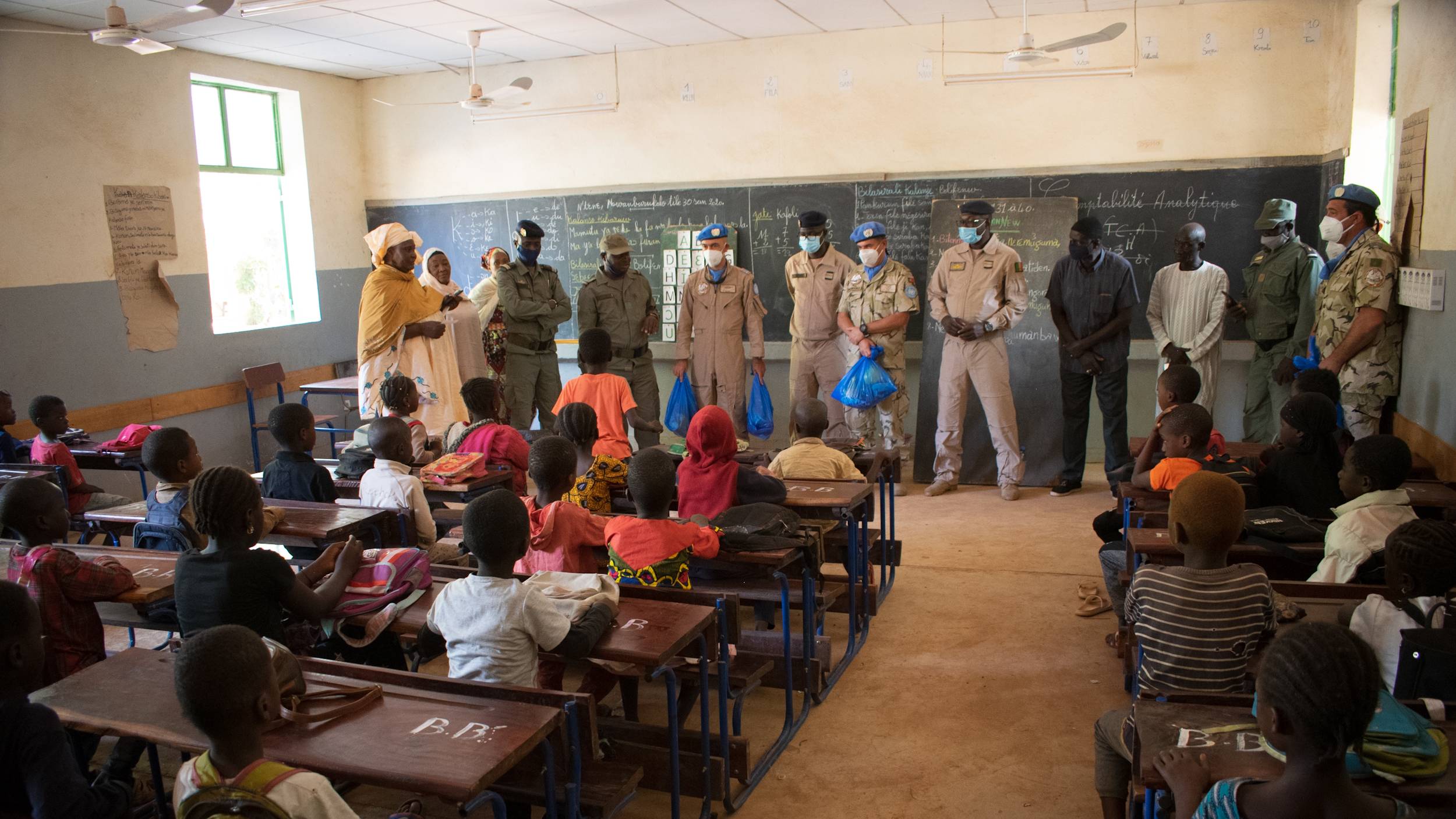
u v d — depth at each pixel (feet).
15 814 5.13
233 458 22.49
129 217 19.89
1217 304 17.72
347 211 25.63
